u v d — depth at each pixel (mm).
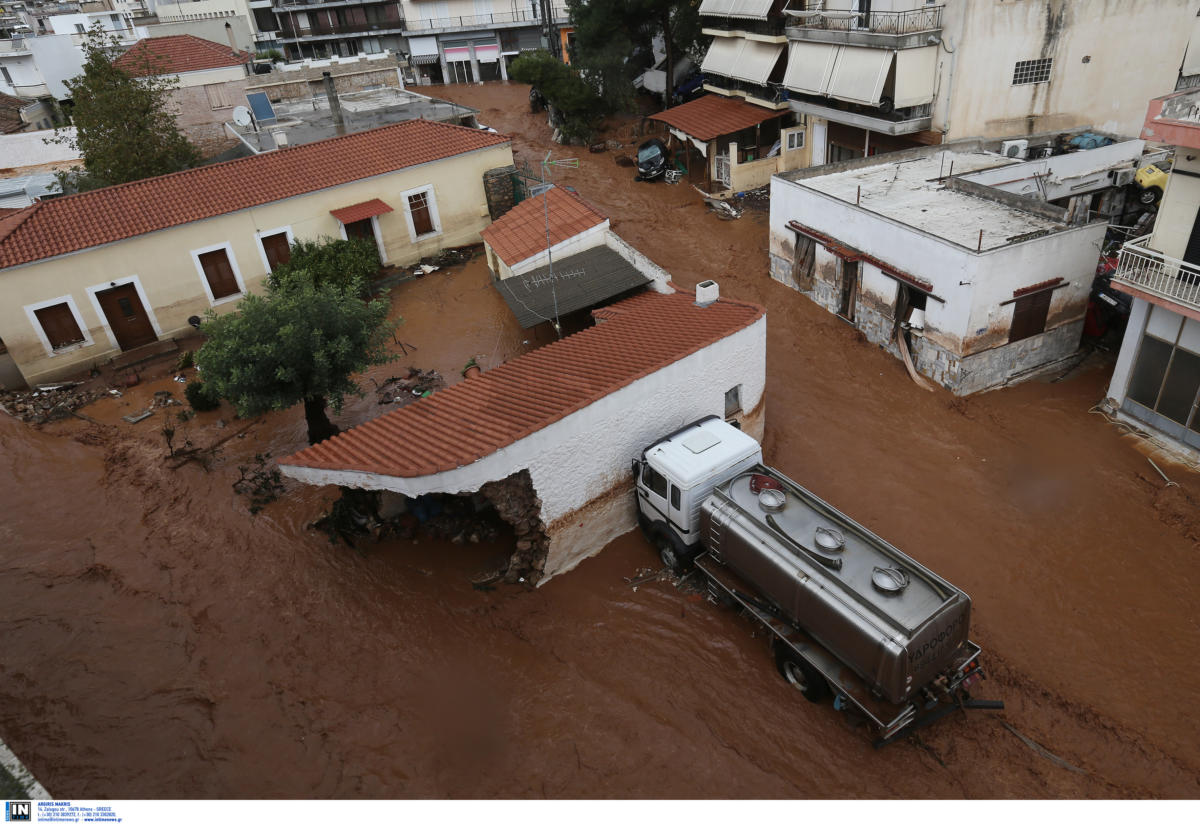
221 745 11102
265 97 35562
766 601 11789
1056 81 26125
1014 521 15055
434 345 22750
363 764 10773
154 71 29984
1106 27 25406
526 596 13484
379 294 26203
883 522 15188
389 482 11898
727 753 10719
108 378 22453
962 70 25516
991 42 25141
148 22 66625
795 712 11242
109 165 27547
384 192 27219
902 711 10047
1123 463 16453
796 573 10836
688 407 14797
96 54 27797
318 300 16047
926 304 19281
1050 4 24734
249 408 15422
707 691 11656
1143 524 14758
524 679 12016
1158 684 11555
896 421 18422
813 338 22141
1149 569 13727
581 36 43219
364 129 33000
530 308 20156
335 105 32500
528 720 11367
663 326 16453
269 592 13828
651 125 44875
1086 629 12602
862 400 19281
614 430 13633
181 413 19875
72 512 16312
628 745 10906
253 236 25062
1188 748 10547
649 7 40938
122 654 12688
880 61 26266
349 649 12609
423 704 11656
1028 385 19594
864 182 24188
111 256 22641
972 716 11125
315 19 69000
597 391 13258
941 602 10016
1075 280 18875
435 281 27328
